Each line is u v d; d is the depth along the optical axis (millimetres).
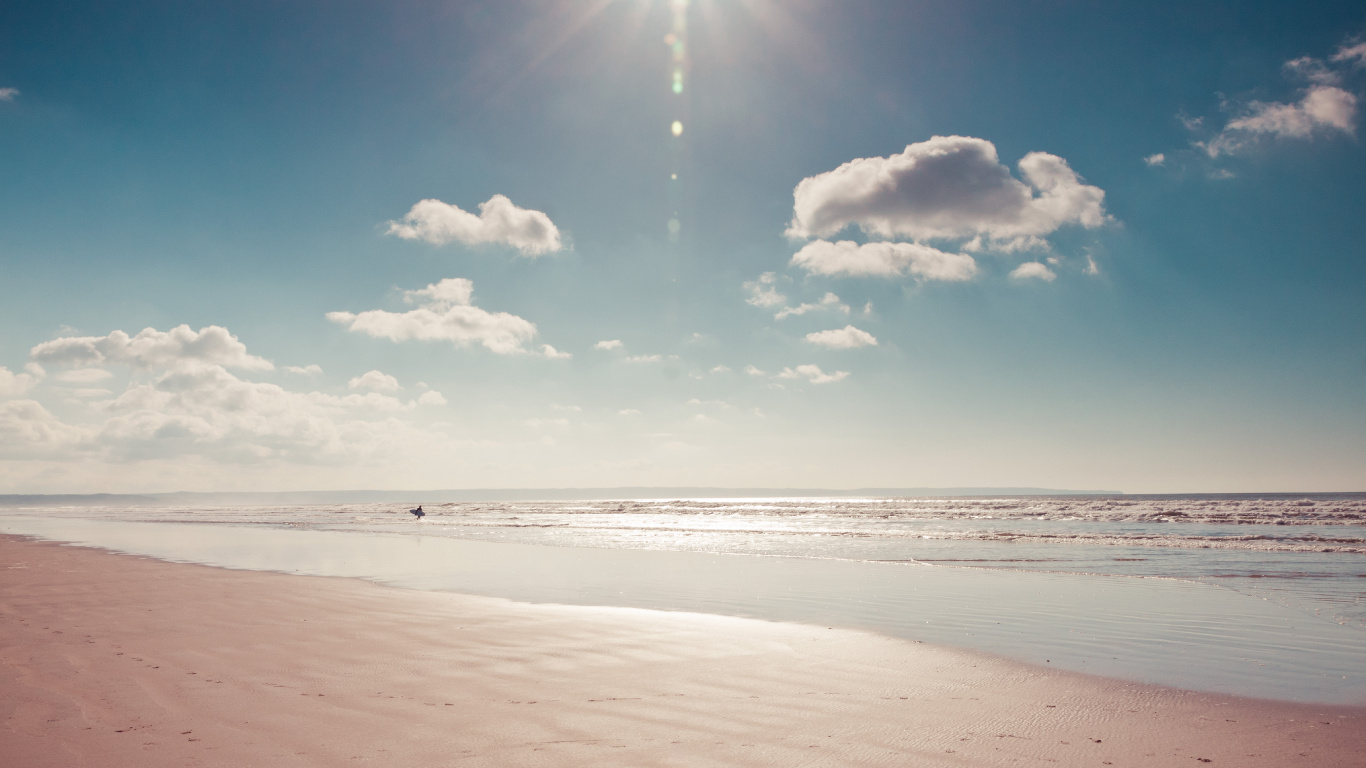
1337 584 14141
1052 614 11109
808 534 31281
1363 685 7031
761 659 8023
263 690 6480
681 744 5156
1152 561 18766
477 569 17906
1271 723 5836
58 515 74125
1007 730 5602
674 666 7648
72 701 6078
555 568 18031
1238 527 30672
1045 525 34594
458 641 8883
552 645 8695
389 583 14930
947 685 6957
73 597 12562
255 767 4609
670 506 74812
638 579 15688
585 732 5406
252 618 10461
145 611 11047
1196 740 5406
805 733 5461
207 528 40969
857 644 8875
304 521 50969
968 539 27281
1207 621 10461
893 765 4805
